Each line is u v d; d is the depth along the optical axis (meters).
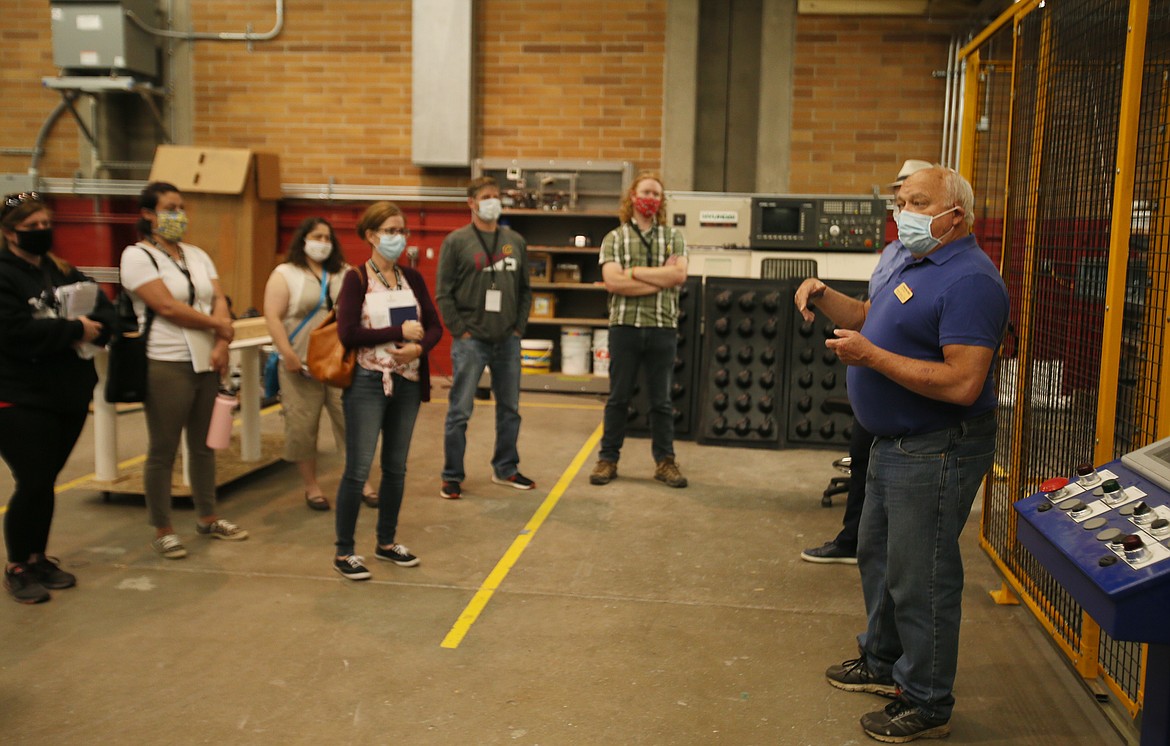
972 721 2.85
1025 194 3.86
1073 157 3.33
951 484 2.57
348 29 9.24
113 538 4.49
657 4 8.89
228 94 9.44
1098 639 3.00
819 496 5.37
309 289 4.83
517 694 2.99
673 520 4.88
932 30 8.62
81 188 9.29
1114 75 2.98
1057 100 3.50
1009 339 4.12
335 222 9.36
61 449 3.79
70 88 8.84
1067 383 3.37
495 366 5.33
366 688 3.01
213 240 8.64
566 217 9.01
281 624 3.50
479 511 4.98
